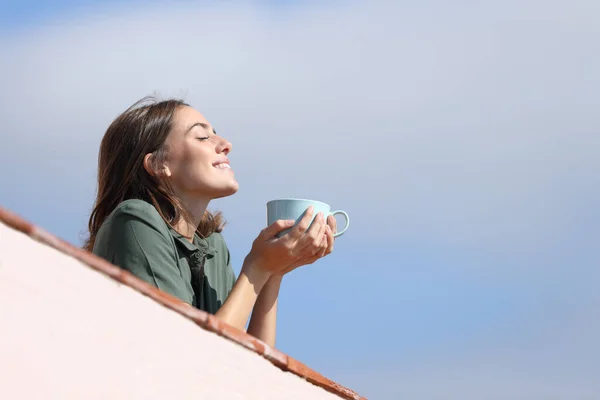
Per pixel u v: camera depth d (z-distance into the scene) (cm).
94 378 323
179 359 361
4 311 303
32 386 303
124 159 603
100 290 338
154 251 551
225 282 626
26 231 321
